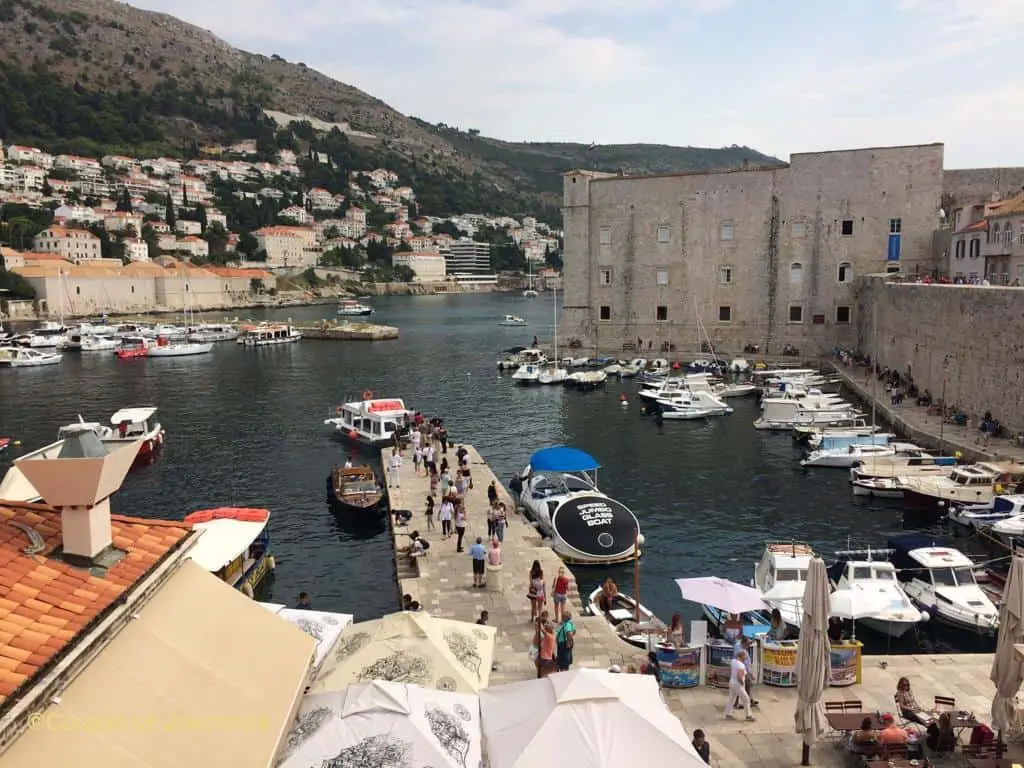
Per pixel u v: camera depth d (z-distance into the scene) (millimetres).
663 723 14375
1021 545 33125
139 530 13734
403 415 58594
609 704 14438
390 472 42219
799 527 39250
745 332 96938
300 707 14078
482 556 27875
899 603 25859
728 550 36031
